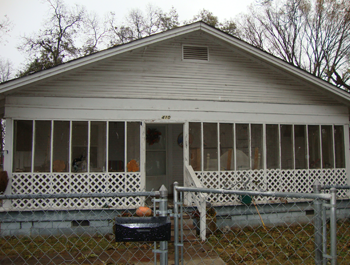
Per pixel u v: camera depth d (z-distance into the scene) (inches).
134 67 334.6
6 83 290.0
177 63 344.8
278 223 342.0
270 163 357.4
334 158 373.1
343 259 226.1
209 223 294.4
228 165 346.0
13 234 296.0
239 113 354.6
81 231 305.1
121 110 328.2
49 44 1020.5
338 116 380.5
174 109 339.0
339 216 354.0
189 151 339.9
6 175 295.0
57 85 317.7
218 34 339.3
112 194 141.2
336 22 880.3
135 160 326.0
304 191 360.5
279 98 366.3
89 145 319.0
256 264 218.5
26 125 310.2
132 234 131.4
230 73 356.5
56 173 309.6
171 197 394.0
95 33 1102.4
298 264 219.6
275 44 1000.9
